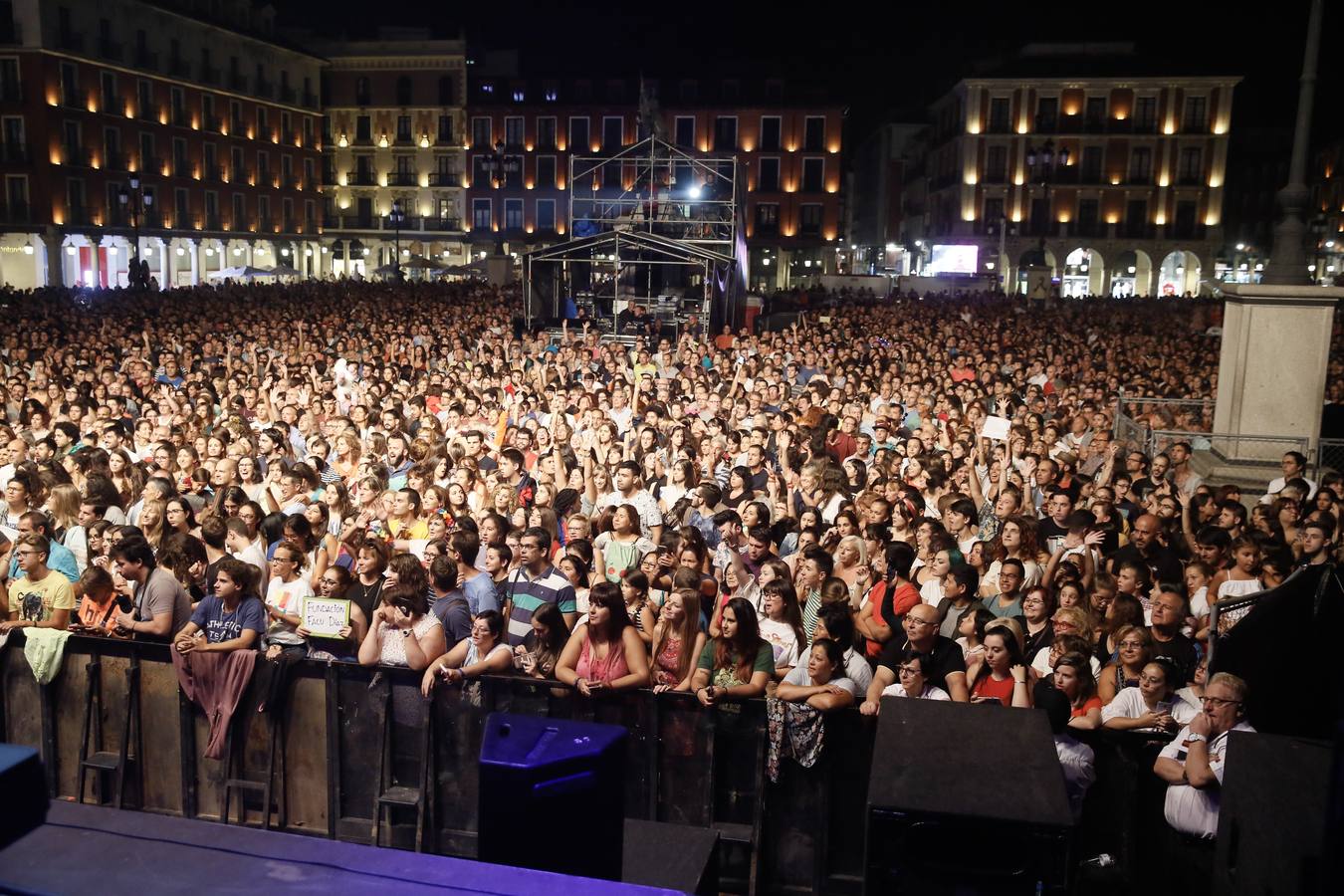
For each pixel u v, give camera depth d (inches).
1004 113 2442.2
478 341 940.6
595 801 100.8
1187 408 601.0
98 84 1934.1
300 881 65.9
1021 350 919.0
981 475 452.4
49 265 1852.9
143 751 236.8
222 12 2266.2
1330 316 469.4
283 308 1232.2
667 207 1507.1
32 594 263.9
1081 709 220.5
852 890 209.2
